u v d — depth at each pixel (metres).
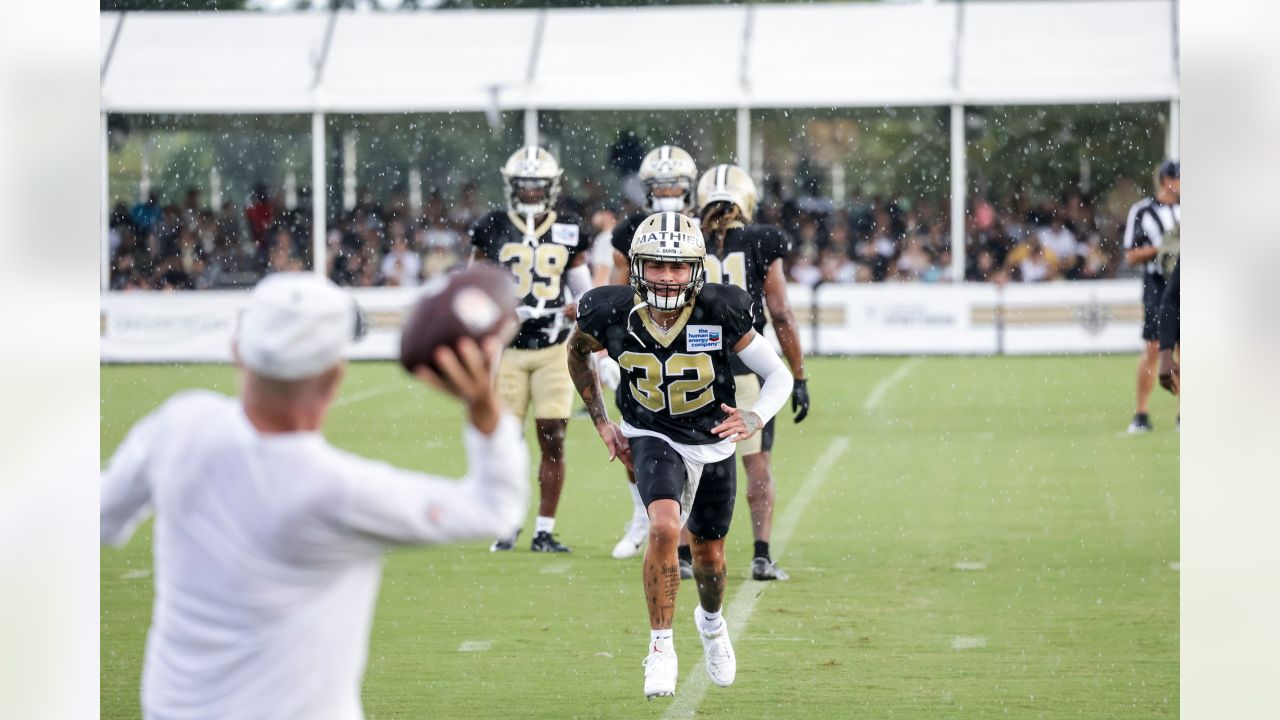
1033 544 26.55
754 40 65.19
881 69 64.06
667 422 17.64
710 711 17.31
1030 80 63.16
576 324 17.72
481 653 19.97
